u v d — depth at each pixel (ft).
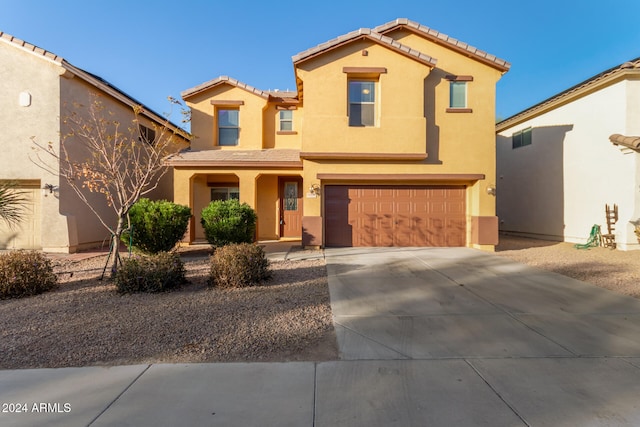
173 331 15.80
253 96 50.70
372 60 39.96
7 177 37.88
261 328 16.37
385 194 42.60
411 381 11.94
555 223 50.55
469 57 41.60
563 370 12.71
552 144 51.03
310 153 39.63
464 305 20.12
